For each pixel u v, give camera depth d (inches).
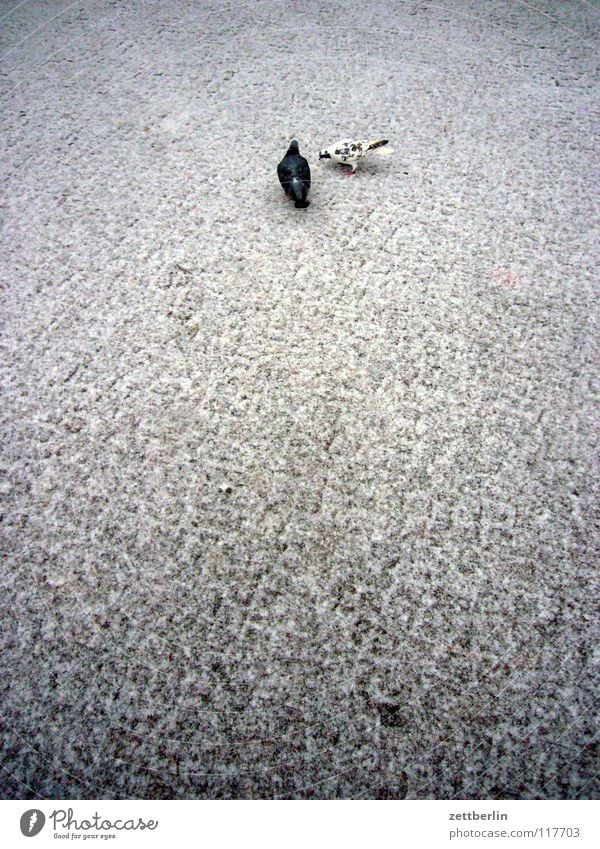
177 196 107.4
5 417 81.6
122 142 116.9
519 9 144.1
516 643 64.7
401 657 64.3
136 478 76.5
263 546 71.3
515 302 91.6
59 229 102.7
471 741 59.8
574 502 73.5
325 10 147.0
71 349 88.1
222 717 61.6
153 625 66.7
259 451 78.2
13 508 74.4
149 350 87.7
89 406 82.6
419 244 99.0
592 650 64.0
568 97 122.0
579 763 58.4
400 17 143.5
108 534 72.5
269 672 63.8
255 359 86.4
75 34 142.2
